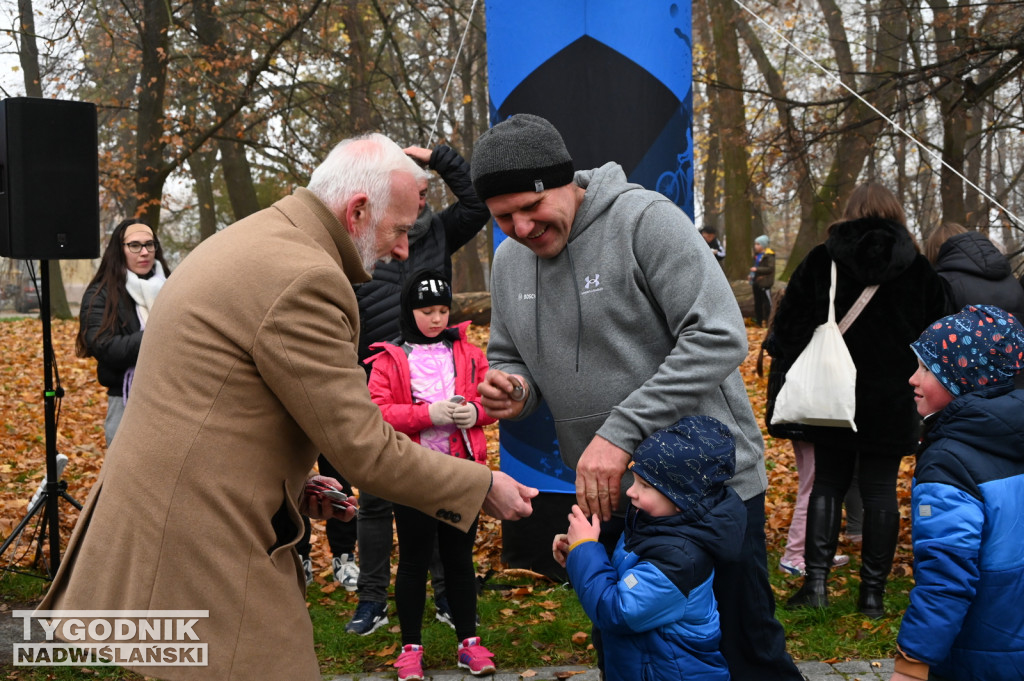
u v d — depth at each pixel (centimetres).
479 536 558
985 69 1570
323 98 1712
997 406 216
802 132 1548
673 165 441
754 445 257
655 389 232
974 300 437
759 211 2255
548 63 436
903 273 392
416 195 229
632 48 431
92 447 848
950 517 213
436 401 362
